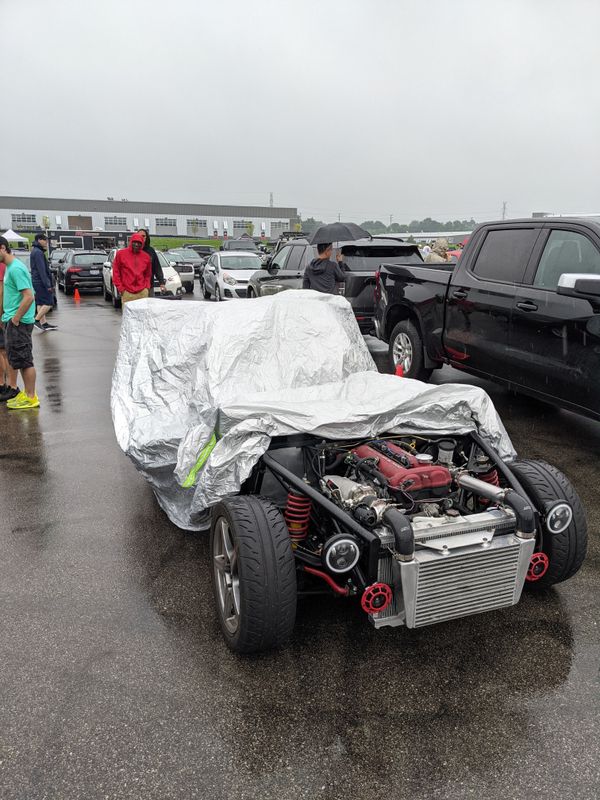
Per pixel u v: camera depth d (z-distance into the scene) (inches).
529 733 99.8
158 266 409.1
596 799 88.0
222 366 159.9
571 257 213.0
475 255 257.8
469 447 142.1
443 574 108.1
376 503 111.5
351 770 93.0
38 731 100.4
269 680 112.0
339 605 134.5
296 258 467.8
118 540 164.9
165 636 124.6
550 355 215.8
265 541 109.3
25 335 281.4
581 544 126.5
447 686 110.7
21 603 136.4
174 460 152.7
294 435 130.5
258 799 88.4
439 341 277.9
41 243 522.0
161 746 97.4
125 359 202.2
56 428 264.1
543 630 126.3
